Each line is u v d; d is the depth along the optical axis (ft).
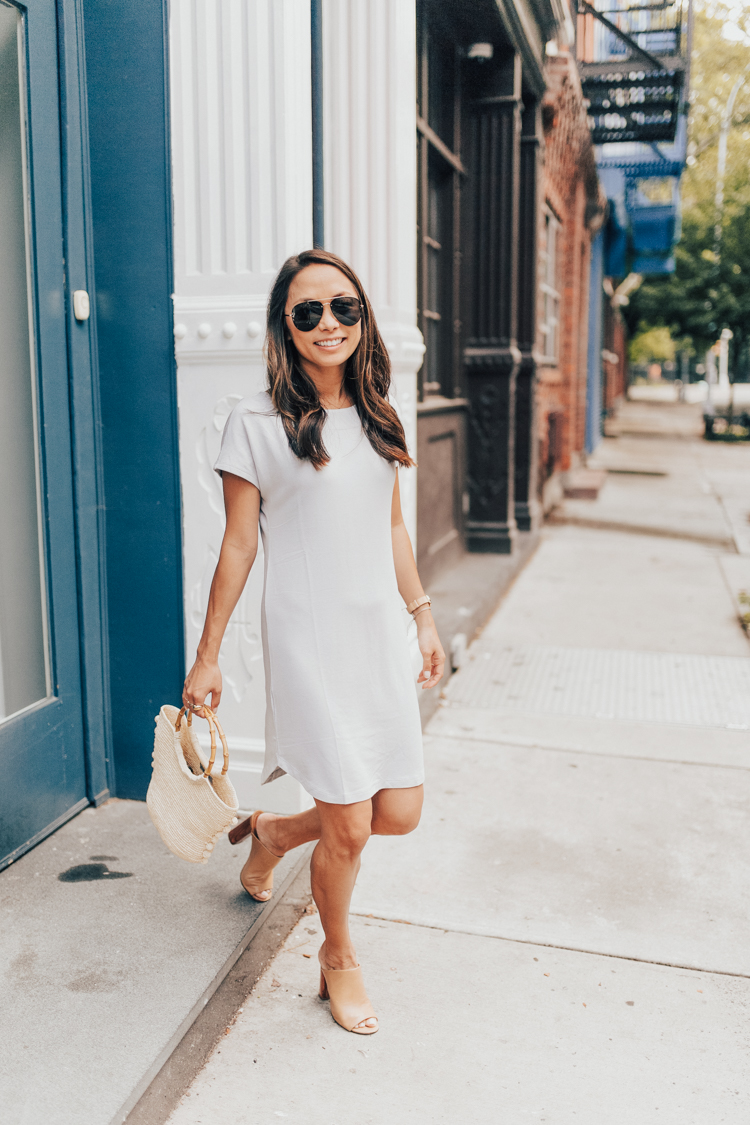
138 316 10.22
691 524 31.22
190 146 9.87
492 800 11.46
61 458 9.98
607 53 35.96
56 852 9.80
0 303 9.11
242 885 8.95
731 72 69.62
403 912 8.96
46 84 9.41
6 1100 6.35
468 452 24.06
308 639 6.57
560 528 30.60
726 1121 6.35
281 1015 7.43
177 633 10.66
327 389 6.70
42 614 9.98
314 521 6.50
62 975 7.73
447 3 17.54
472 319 23.27
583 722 14.10
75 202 9.87
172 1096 6.52
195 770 7.06
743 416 69.77
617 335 100.94
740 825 10.80
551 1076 6.77
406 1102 6.51
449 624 17.12
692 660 17.10
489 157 22.38
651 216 60.85
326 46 11.64
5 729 9.32
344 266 6.45
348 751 6.61
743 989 7.82
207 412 10.21
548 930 8.66
